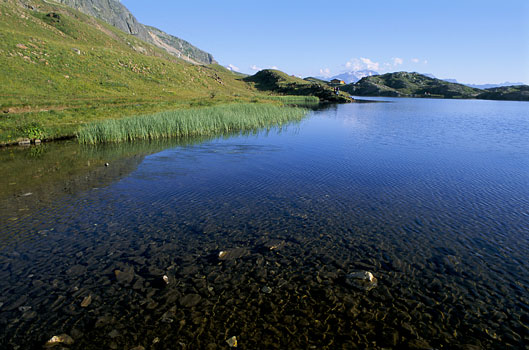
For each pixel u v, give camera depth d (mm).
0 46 56125
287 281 7770
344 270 8242
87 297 7105
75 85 56875
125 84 67125
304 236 10156
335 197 13812
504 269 8305
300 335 6066
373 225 11000
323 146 26000
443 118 51531
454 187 15211
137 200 13352
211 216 11734
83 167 18984
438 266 8430
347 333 6113
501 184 15672
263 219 11484
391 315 6605
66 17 124688
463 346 5785
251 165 19594
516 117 54188
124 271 8156
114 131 28047
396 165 19547
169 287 7523
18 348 5660
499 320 6457
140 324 6316
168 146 26125
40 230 10453
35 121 31375
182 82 86625
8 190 14547
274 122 42094
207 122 34125
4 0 101938
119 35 184500
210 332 6117
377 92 189250
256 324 6344
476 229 10680
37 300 7000
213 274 8070
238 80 157250
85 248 9328
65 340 5832
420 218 11586
